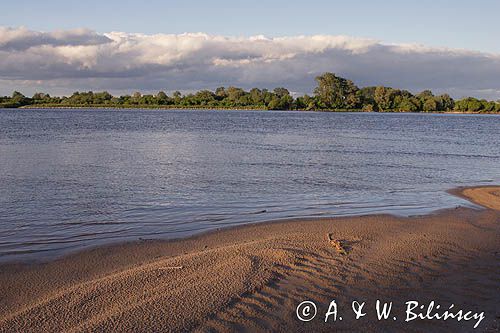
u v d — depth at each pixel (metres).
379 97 158.75
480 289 8.32
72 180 18.97
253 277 8.38
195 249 10.37
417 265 9.41
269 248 10.02
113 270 9.05
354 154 31.25
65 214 13.49
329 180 20.41
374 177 21.58
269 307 7.39
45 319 6.90
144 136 44.53
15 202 14.85
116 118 90.81
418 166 25.92
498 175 23.39
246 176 20.98
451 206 15.52
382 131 59.62
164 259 9.62
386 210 14.79
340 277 8.65
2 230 11.78
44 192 16.45
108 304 7.33
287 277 8.52
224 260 9.19
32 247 10.44
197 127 62.38
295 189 18.16
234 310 7.24
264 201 15.84
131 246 10.57
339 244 10.42
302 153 31.30
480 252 10.37
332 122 83.81
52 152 29.03
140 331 6.60
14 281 8.46
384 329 6.93
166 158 27.11
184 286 7.95
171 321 6.86
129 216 13.41
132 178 19.80
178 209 14.41
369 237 11.25
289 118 100.25
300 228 12.10
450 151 35.09
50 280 8.53
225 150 32.38
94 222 12.68
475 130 67.25
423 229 12.22
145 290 7.81
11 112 130.88
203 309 7.21
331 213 14.24
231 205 15.12
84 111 147.12
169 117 99.12
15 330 6.62
